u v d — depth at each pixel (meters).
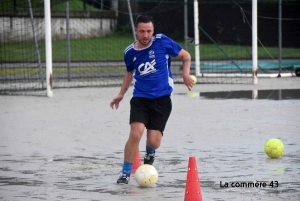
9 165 21.41
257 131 28.27
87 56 87.94
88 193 17.09
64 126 30.78
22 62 73.25
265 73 64.75
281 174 19.27
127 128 30.00
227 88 50.66
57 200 16.31
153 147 19.16
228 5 96.75
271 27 93.50
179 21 101.06
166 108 18.75
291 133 27.55
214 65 71.00
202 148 24.28
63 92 48.53
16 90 49.78
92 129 29.78
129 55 18.48
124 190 17.45
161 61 18.39
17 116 34.59
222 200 16.08
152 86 18.41
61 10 94.75
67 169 20.64
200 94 46.03
